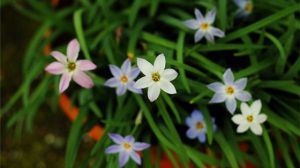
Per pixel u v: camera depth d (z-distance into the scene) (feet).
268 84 1.68
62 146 2.25
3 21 2.51
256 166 1.91
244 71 1.64
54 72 1.49
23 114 1.88
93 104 1.81
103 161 1.76
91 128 1.77
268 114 1.65
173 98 1.74
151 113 1.72
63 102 1.97
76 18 1.80
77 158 2.19
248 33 1.71
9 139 2.26
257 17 1.86
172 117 1.77
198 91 1.63
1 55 2.43
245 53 1.65
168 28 1.93
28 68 2.11
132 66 1.65
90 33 1.89
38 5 2.06
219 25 1.76
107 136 1.66
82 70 1.48
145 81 1.39
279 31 1.76
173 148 1.60
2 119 2.28
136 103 1.75
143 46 1.78
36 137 2.26
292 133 1.72
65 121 2.29
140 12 1.94
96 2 1.92
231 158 1.62
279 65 1.67
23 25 2.51
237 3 1.78
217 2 1.82
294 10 1.59
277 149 1.81
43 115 2.30
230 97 1.51
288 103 1.76
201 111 1.67
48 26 1.99
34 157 2.23
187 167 1.65
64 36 2.11
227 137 1.70
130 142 1.54
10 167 2.21
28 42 2.46
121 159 1.58
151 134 1.83
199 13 1.60
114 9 2.05
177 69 1.65
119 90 1.57
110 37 1.83
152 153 1.84
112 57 1.79
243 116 1.53
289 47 1.64
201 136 1.67
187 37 1.80
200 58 1.66
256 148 1.69
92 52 1.91
